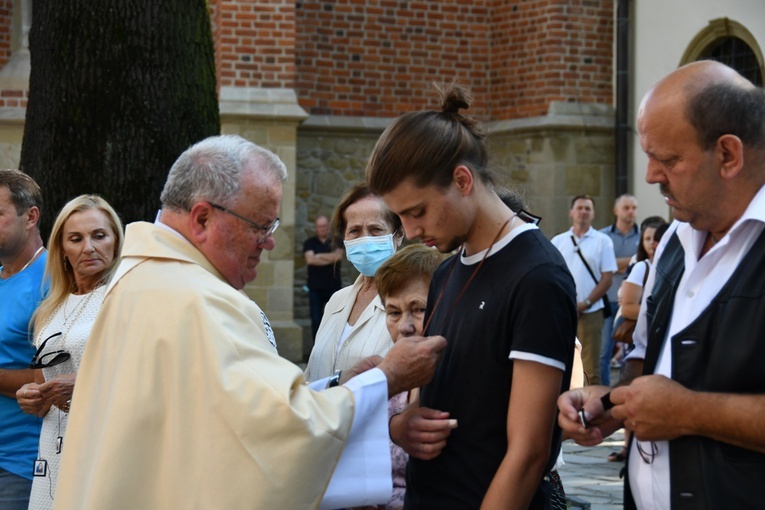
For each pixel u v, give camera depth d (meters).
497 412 2.54
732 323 2.24
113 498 2.59
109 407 2.68
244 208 2.82
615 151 12.72
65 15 4.99
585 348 9.27
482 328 2.54
